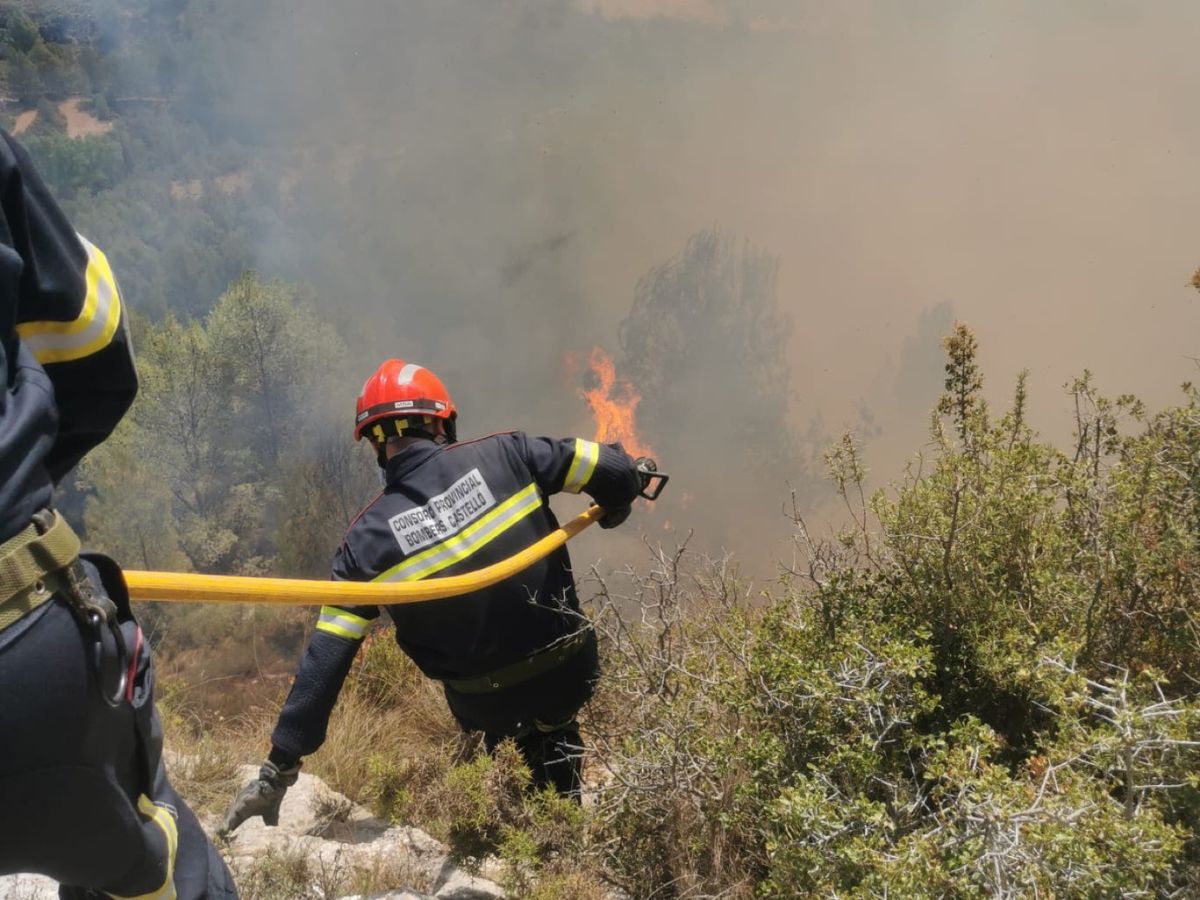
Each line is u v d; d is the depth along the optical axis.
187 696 5.58
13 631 1.01
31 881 2.37
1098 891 1.82
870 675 2.32
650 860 2.79
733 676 2.91
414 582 2.40
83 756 1.10
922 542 2.83
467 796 3.01
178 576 1.61
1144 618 2.64
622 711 3.46
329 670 2.86
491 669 3.11
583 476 3.19
